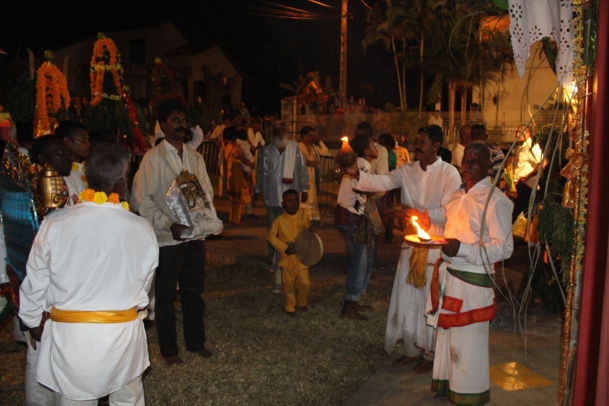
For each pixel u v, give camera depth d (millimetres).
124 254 3025
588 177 2479
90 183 3145
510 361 4965
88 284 2949
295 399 4434
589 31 2596
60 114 5555
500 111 17344
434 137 4707
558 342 5410
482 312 3936
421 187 4816
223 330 5828
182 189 4668
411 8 18297
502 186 7629
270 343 5520
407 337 4871
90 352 2938
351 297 6160
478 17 4191
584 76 2637
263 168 8172
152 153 4773
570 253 2842
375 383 4641
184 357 5172
